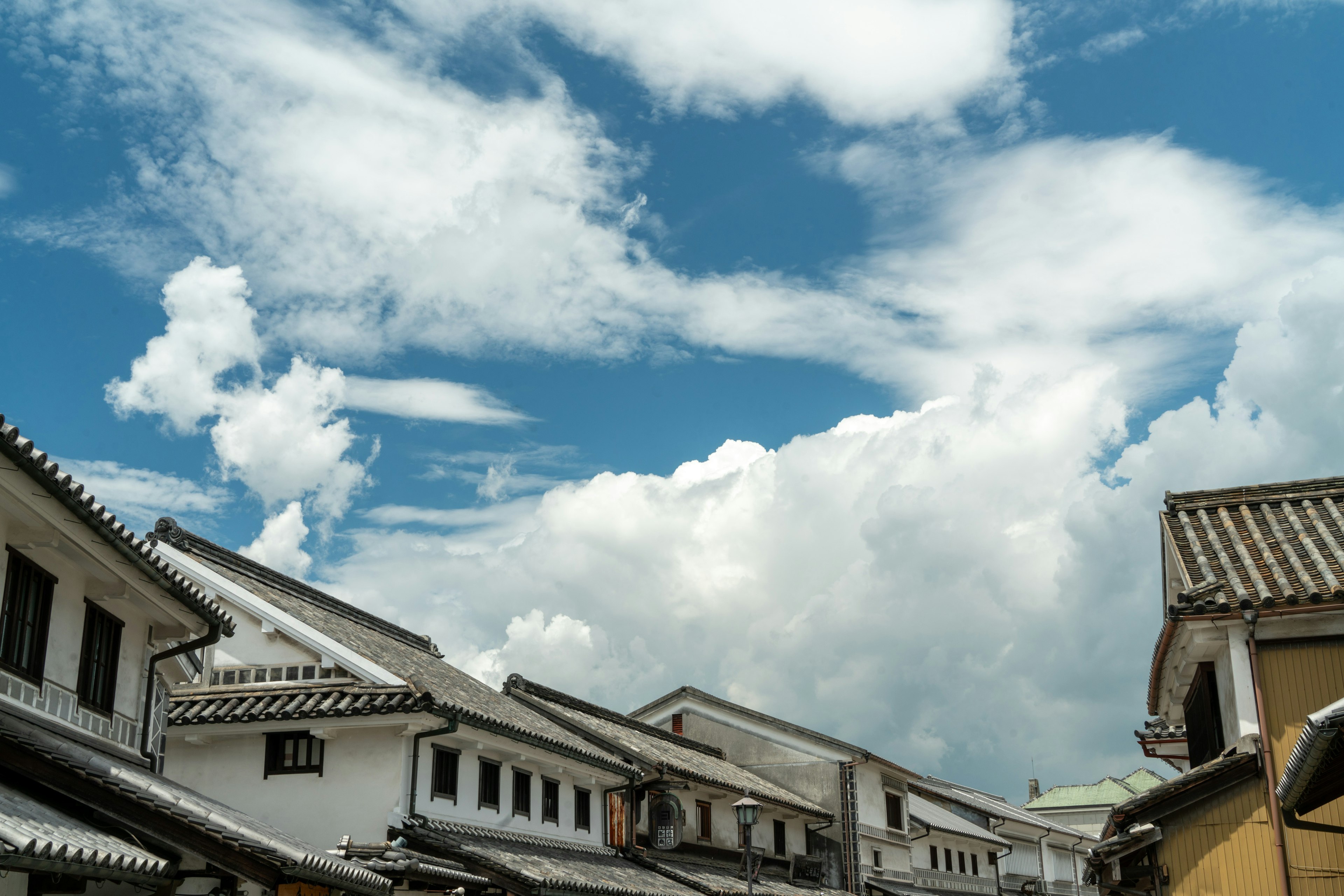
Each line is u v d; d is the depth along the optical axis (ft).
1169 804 44.75
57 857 29.22
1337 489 51.39
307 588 80.02
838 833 139.85
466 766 70.54
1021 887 210.18
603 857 86.99
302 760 65.31
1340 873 42.22
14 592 38.81
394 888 59.52
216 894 41.68
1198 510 52.85
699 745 139.03
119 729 46.91
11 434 32.50
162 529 71.67
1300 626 44.88
